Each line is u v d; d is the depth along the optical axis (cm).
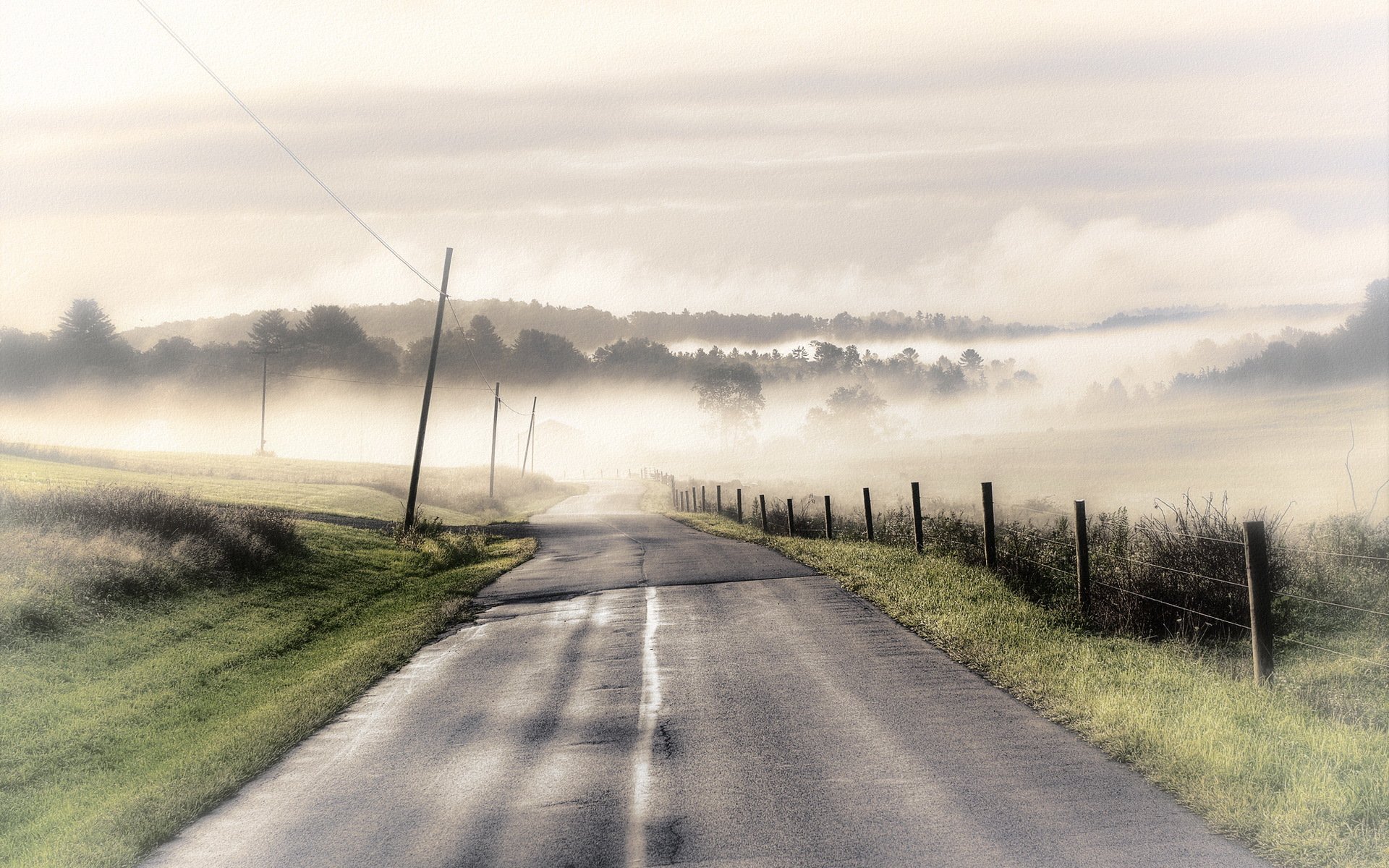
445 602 1748
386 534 3027
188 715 1098
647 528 3578
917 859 543
